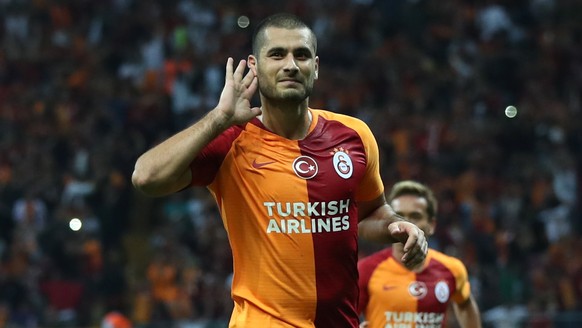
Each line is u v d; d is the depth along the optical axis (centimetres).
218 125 1338
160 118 5538
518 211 5003
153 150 1347
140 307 4288
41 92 5762
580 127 5725
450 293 2247
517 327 3628
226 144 1405
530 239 4816
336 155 1430
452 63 6294
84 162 5125
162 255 4547
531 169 5338
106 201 4916
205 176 1405
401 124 5594
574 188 5303
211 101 5750
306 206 1392
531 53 6462
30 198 4869
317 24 6438
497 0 6744
